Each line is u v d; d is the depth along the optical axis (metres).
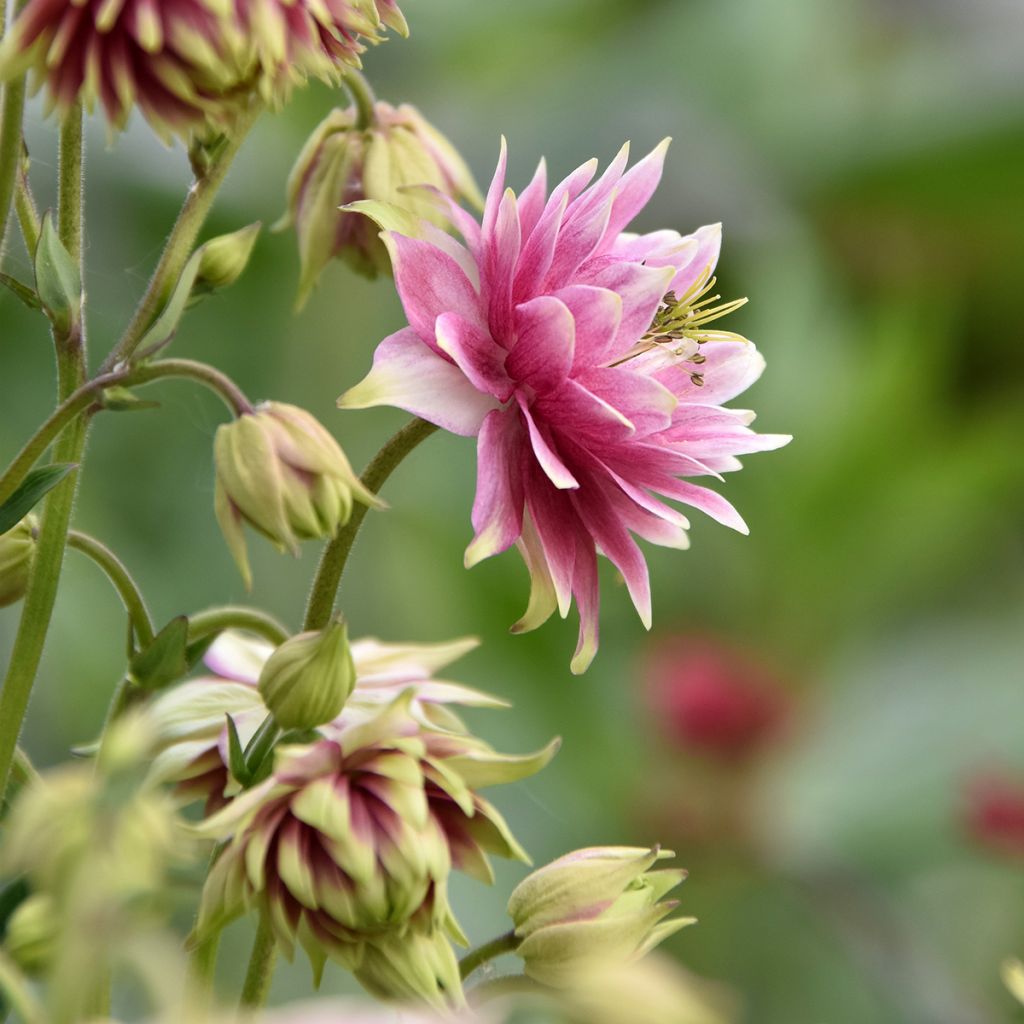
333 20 0.38
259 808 0.38
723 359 0.41
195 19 0.37
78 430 0.39
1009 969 0.40
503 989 0.39
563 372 0.39
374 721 0.38
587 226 0.39
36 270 0.39
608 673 0.62
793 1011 0.59
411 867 0.37
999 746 0.64
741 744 0.60
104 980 0.38
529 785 0.60
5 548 0.40
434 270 0.39
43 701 0.58
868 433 0.64
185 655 0.39
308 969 0.50
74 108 0.39
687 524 0.39
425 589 0.61
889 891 0.62
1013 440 0.63
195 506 0.64
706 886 0.61
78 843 0.35
